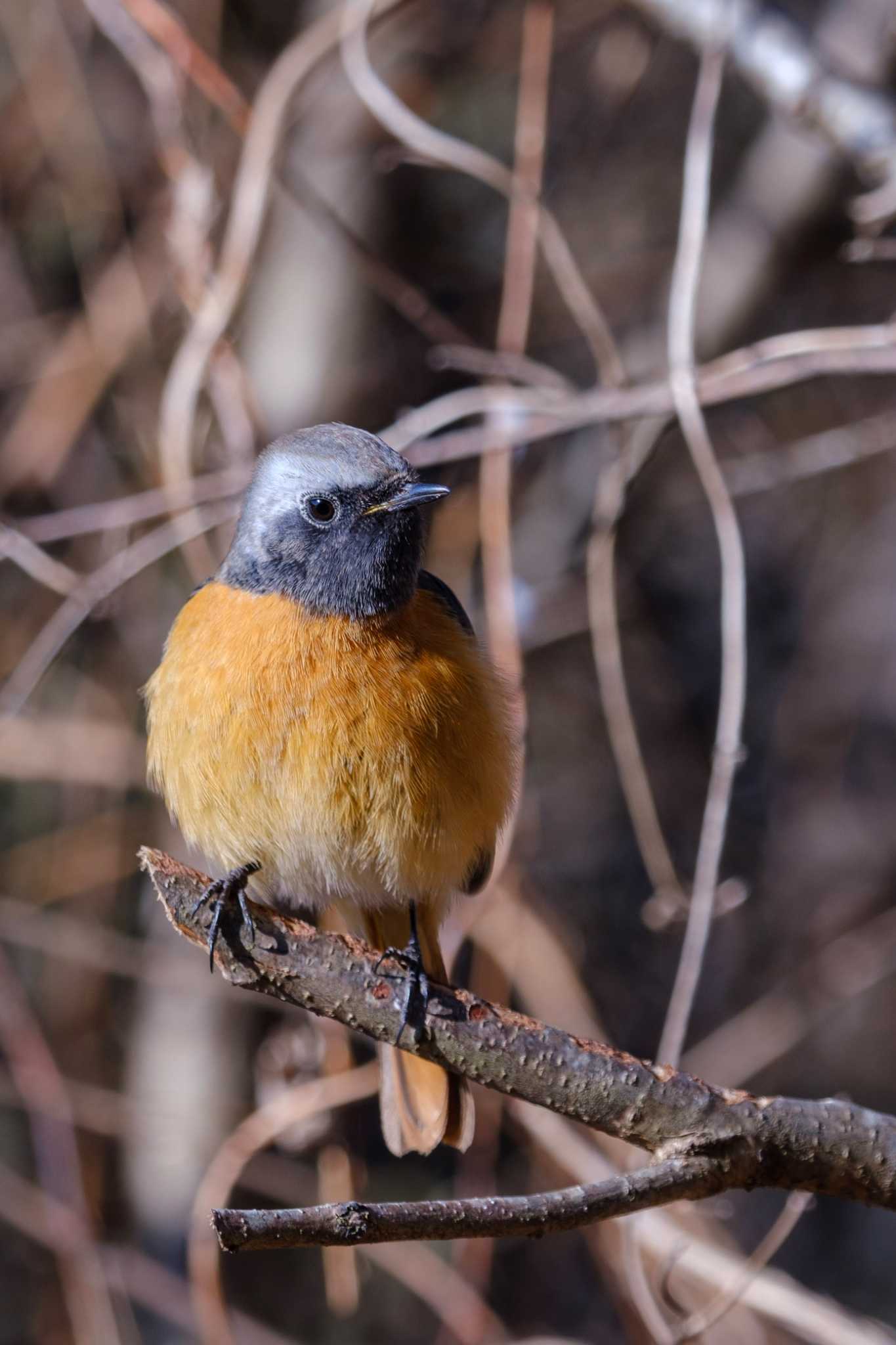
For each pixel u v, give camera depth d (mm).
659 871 8773
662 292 13523
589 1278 12797
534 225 9664
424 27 12609
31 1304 12352
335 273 12219
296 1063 9531
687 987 7539
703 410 11648
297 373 12242
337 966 5789
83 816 12727
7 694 10320
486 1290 10680
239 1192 11734
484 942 10477
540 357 14352
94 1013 12742
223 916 5879
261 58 12625
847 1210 13883
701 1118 5480
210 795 7047
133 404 12352
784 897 14555
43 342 13258
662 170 15000
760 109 14898
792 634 15281
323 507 7047
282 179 10125
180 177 10047
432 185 13445
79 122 12703
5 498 12727
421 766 6949
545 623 13125
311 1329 12406
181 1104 12008
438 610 7500
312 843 7059
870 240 10336
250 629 7008
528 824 10656
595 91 13797
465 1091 7273
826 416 14469
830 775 15023
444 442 9641
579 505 13289
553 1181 10727
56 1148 11047
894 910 13727
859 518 15492
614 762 14328
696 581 15062
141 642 12812
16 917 11938
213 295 9664
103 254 12891
